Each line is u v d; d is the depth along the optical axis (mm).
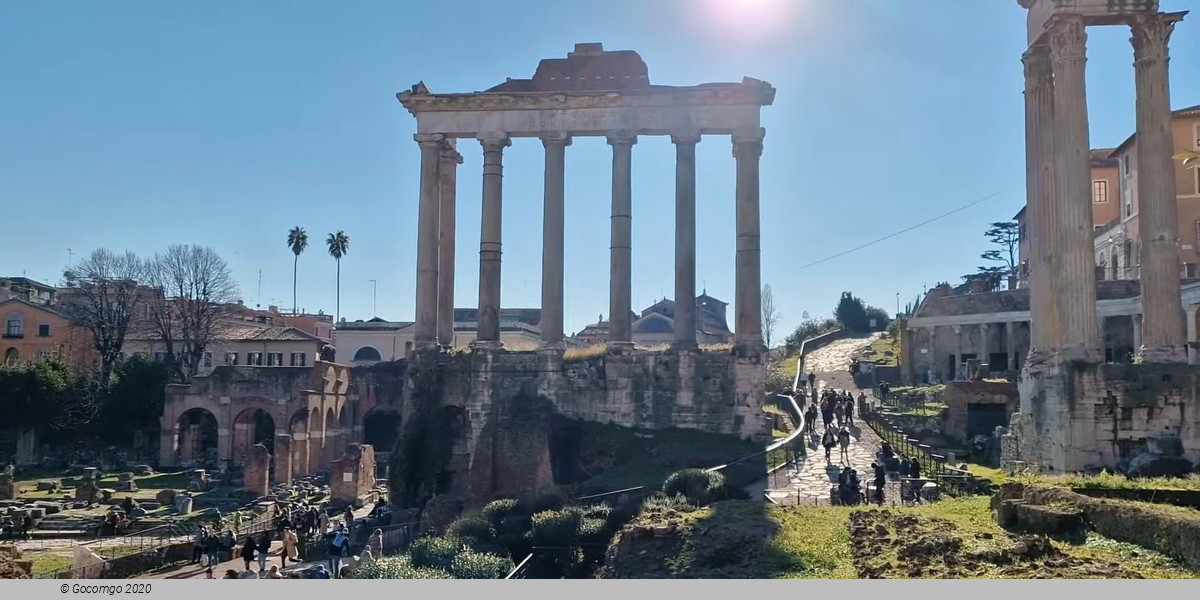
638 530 27344
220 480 74812
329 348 121938
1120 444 38125
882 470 36875
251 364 114750
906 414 61844
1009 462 45344
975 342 84062
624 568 25984
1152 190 40812
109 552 43250
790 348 118938
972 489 34906
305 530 49281
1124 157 85875
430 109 56000
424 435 52719
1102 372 38500
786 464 45656
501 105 55562
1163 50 41125
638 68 56938
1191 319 64062
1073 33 40781
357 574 29828
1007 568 20453
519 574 31953
